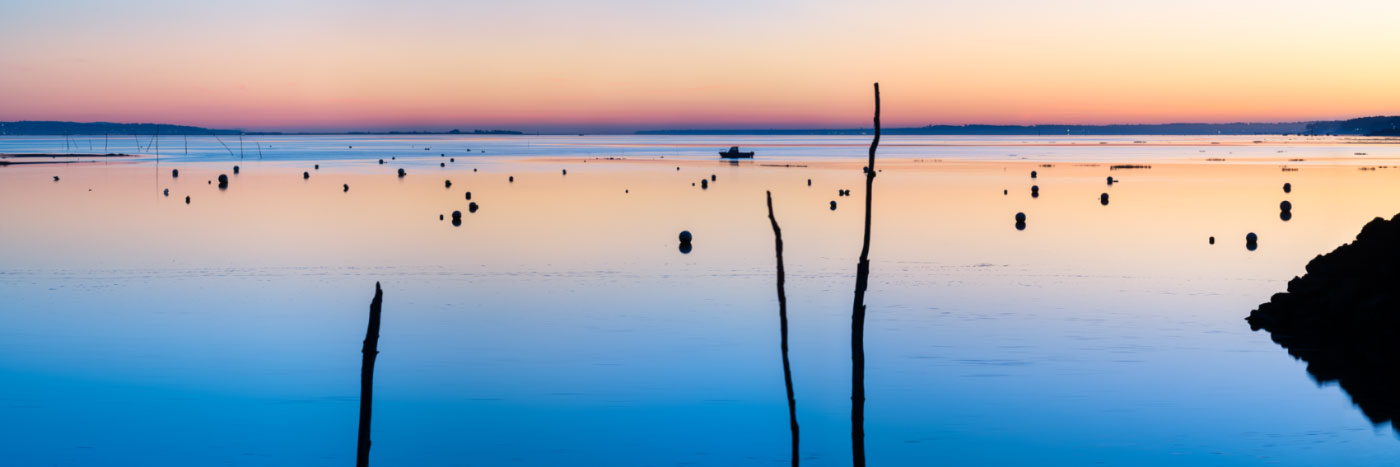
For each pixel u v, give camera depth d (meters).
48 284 41.00
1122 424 23.95
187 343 31.09
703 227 62.44
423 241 55.34
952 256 48.78
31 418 24.20
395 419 24.36
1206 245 53.25
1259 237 56.75
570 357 29.61
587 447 22.72
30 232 59.88
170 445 22.66
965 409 25.08
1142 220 66.31
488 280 42.09
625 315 35.16
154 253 50.31
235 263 46.84
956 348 30.48
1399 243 33.56
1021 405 25.28
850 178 117.25
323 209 76.12
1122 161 168.88
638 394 26.25
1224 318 34.34
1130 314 35.03
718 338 31.88
